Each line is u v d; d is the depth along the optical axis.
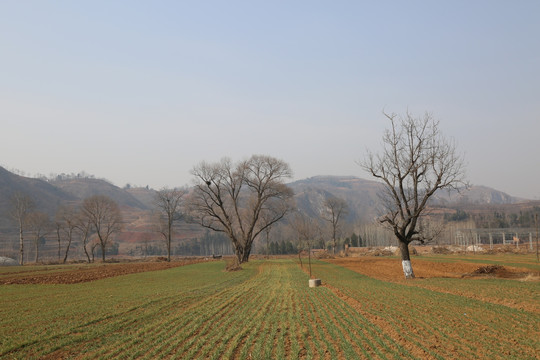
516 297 24.77
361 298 27.17
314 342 15.67
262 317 21.08
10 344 15.80
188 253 176.50
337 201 124.31
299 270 56.66
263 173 76.00
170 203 102.31
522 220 158.25
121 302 26.83
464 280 36.38
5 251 130.12
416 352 13.84
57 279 45.03
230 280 44.06
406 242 41.00
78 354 14.60
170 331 18.05
